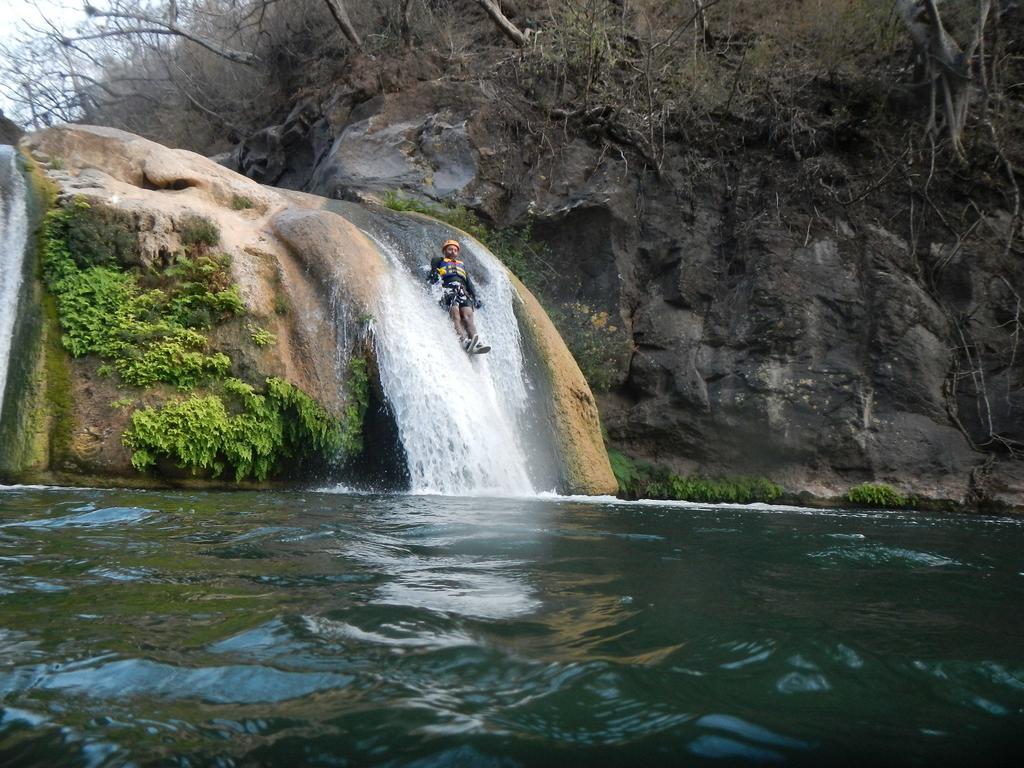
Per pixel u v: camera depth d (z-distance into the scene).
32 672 2.00
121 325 9.29
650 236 16.83
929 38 15.71
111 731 1.67
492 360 12.05
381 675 2.09
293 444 9.76
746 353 15.57
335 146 17.77
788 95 17.23
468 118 17.30
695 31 17.88
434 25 19.88
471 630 2.57
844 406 14.84
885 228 15.98
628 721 1.85
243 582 3.16
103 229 9.69
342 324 10.33
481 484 10.62
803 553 4.89
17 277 9.48
